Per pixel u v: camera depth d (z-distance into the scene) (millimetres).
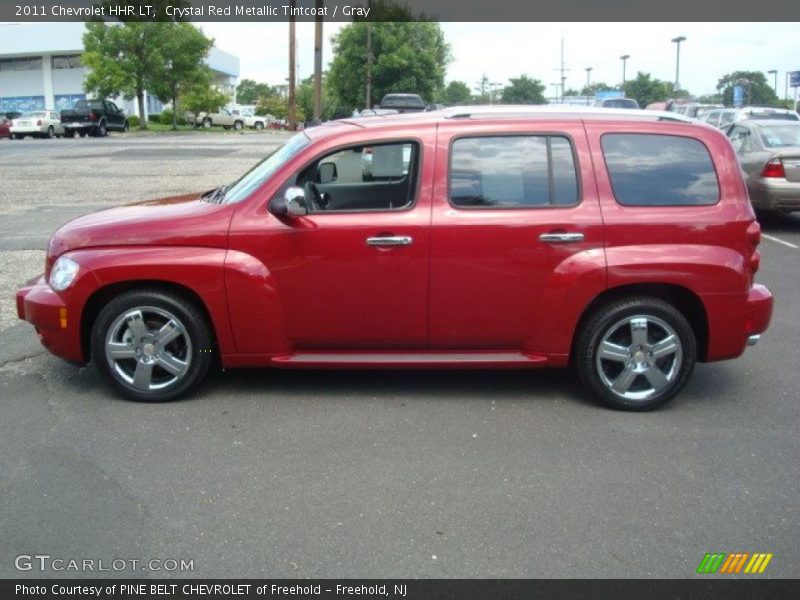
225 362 5598
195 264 5395
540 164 5512
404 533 3934
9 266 9781
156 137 47031
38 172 22672
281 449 4875
